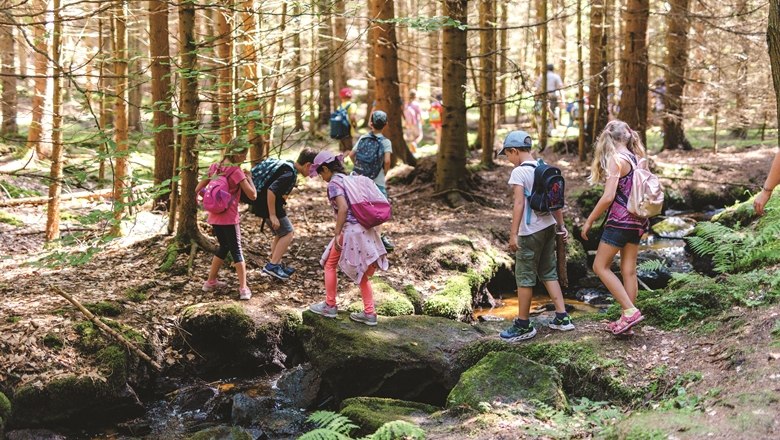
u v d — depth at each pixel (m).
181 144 8.16
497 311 8.48
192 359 6.79
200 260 8.22
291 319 7.11
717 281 6.02
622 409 4.80
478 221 10.48
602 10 15.07
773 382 4.16
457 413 4.92
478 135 17.64
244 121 6.66
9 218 10.06
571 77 22.55
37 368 5.90
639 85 14.09
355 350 6.07
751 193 13.12
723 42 15.65
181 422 6.05
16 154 12.34
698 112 17.00
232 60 8.66
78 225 9.77
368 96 20.80
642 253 10.30
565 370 5.32
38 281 7.59
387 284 7.98
